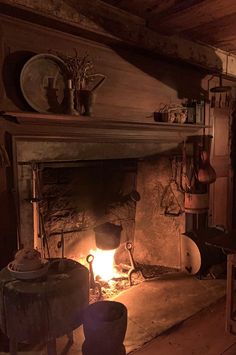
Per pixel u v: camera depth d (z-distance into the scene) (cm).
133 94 232
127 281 256
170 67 257
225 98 317
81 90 193
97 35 194
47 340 149
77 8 180
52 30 185
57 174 229
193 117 276
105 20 192
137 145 245
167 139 261
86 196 249
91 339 154
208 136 299
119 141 229
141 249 292
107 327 150
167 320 205
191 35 238
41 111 181
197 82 283
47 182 224
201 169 282
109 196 264
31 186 192
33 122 178
